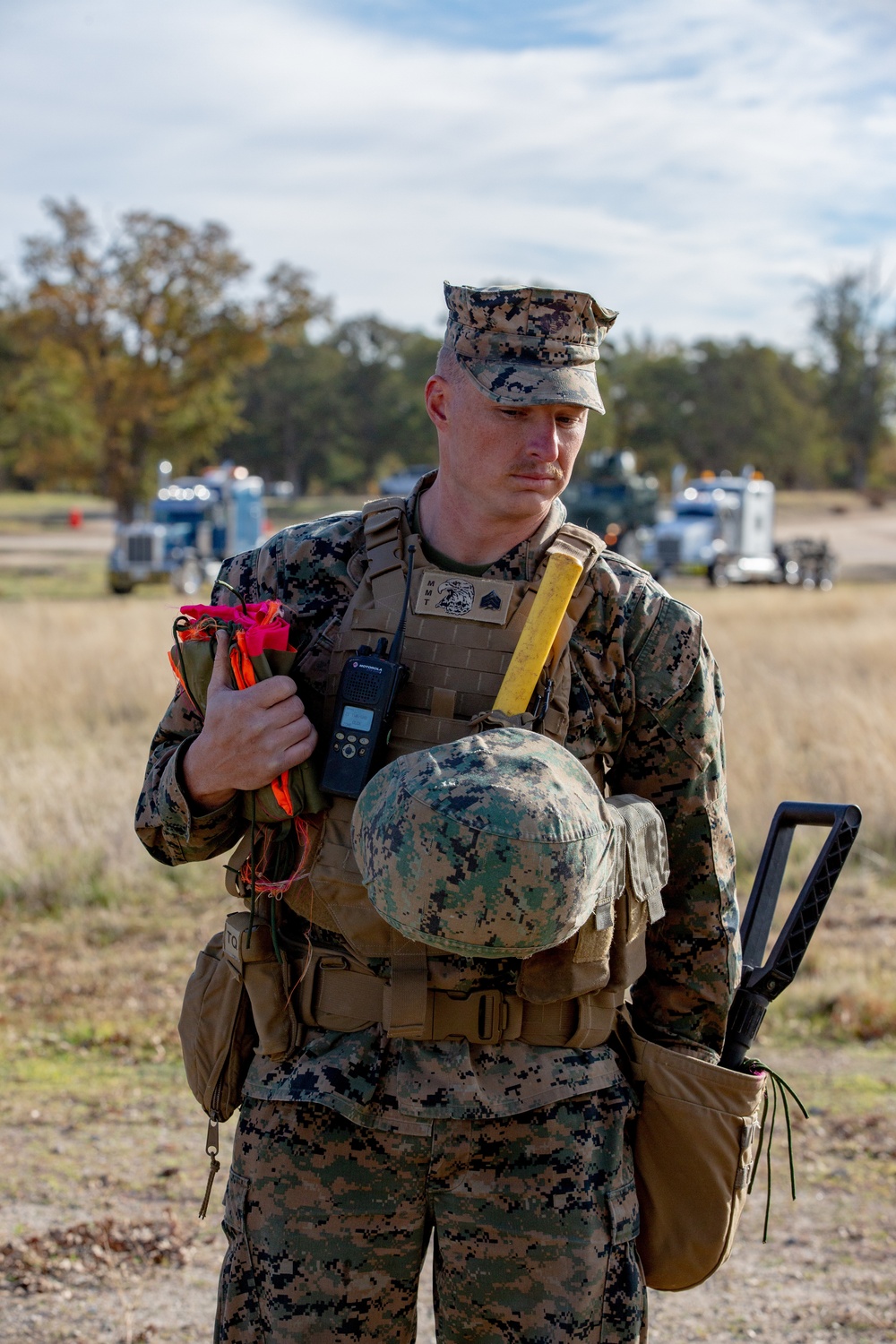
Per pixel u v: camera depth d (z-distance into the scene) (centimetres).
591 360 187
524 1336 179
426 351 9894
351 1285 181
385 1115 179
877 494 9250
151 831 195
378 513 199
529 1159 180
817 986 544
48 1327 302
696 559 3203
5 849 701
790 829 216
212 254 3972
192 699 196
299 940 191
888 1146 405
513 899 158
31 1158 391
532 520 192
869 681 1150
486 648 187
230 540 2917
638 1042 194
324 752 190
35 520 6662
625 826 180
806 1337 306
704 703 192
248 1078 191
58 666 1260
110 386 4062
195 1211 360
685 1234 193
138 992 542
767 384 9081
